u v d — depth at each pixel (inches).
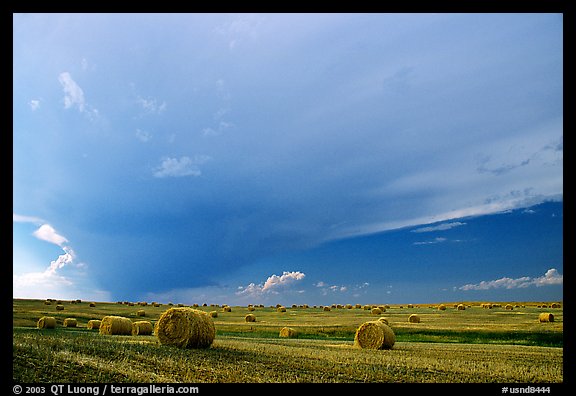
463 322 1780.3
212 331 860.6
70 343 703.7
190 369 598.2
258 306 3688.5
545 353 914.1
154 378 533.6
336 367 665.6
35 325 1565.0
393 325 1700.3
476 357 837.2
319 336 1489.9
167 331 852.6
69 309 2460.6
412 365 713.6
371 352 901.2
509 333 1354.6
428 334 1440.7
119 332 1252.5
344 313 2706.7
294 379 572.1
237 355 744.3
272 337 1454.2
